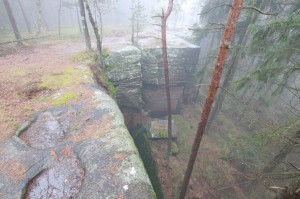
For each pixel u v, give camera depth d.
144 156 10.85
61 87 6.66
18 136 4.46
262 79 7.59
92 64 9.88
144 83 14.14
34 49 12.78
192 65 14.79
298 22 6.13
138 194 3.09
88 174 3.44
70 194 3.17
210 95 5.77
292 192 3.98
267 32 7.32
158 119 13.55
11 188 3.25
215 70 5.48
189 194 9.46
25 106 5.58
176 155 11.23
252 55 9.66
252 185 9.33
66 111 5.34
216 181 10.04
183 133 13.10
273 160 7.70
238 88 8.19
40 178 3.46
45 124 4.88
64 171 3.57
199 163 10.95
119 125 4.71
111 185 3.22
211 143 12.44
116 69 11.73
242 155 9.11
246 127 13.47
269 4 9.04
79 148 4.05
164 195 9.27
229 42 5.07
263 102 12.59
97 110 5.30
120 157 3.76
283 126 6.29
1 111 5.31
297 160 9.10
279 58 7.50
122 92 12.37
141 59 13.36
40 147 4.16
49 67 8.78
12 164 3.70
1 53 11.53
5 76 7.64
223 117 14.68
